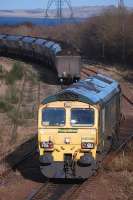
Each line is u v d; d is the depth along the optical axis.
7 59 149.12
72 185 35.97
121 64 138.00
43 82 102.56
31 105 74.00
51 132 36.22
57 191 34.41
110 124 42.56
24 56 144.38
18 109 69.31
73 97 36.22
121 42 145.50
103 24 158.25
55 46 110.56
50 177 36.53
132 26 142.75
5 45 153.12
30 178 38.09
